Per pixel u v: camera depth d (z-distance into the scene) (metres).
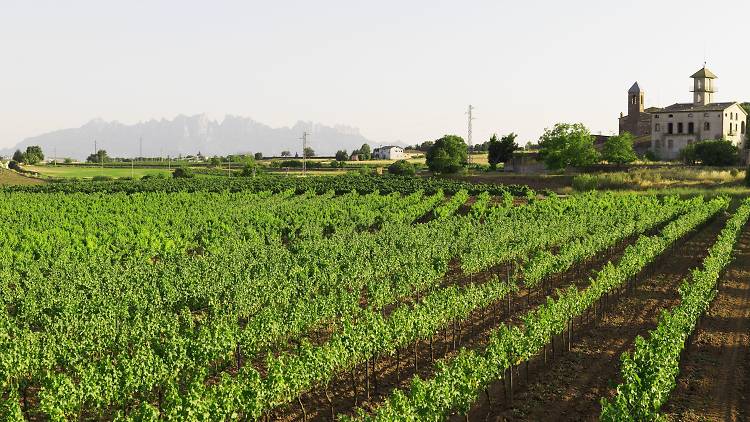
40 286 32.88
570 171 114.56
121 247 48.19
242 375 19.55
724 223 64.31
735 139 125.19
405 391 22.48
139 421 17.22
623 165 113.38
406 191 93.50
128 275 35.50
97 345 24.81
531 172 121.31
